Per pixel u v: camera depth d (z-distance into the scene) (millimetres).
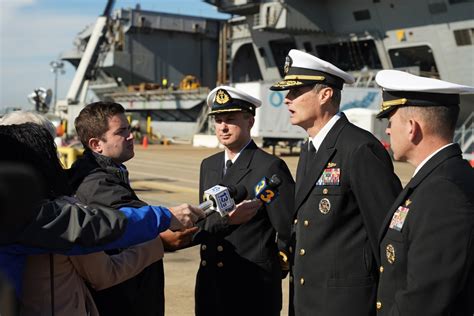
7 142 2516
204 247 4164
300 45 47344
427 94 2713
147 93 57500
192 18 63438
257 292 4082
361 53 44469
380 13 41125
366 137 3539
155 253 3076
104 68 61469
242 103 4195
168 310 5949
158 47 62281
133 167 23141
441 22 37812
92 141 3602
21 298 2439
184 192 15398
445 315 2459
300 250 3670
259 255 4086
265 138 33594
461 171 2586
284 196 4055
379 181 3400
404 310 2521
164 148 39844
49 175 2572
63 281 2627
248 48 58156
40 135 2637
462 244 2430
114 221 2494
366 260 3506
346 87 33031
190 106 53844
